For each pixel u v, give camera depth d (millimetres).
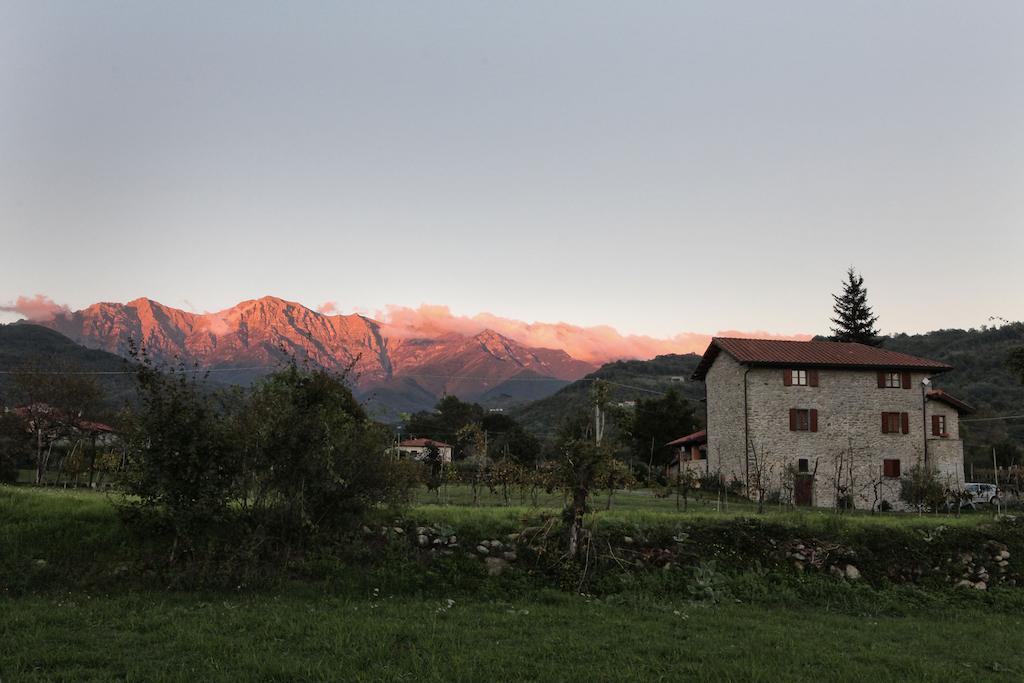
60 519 15055
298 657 9836
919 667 11156
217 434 14961
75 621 11156
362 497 16359
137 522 14727
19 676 8523
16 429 42750
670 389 72000
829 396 49344
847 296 92375
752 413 48281
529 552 16781
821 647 12164
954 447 50031
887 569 19047
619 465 17797
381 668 9484
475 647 10805
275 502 15773
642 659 10648
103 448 40062
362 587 14664
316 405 16141
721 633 12914
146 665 9242
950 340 136250
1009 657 12445
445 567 15820
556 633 12016
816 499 47781
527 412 139625
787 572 18031
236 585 14133
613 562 17062
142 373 14922
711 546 18297
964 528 21094
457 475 39062
